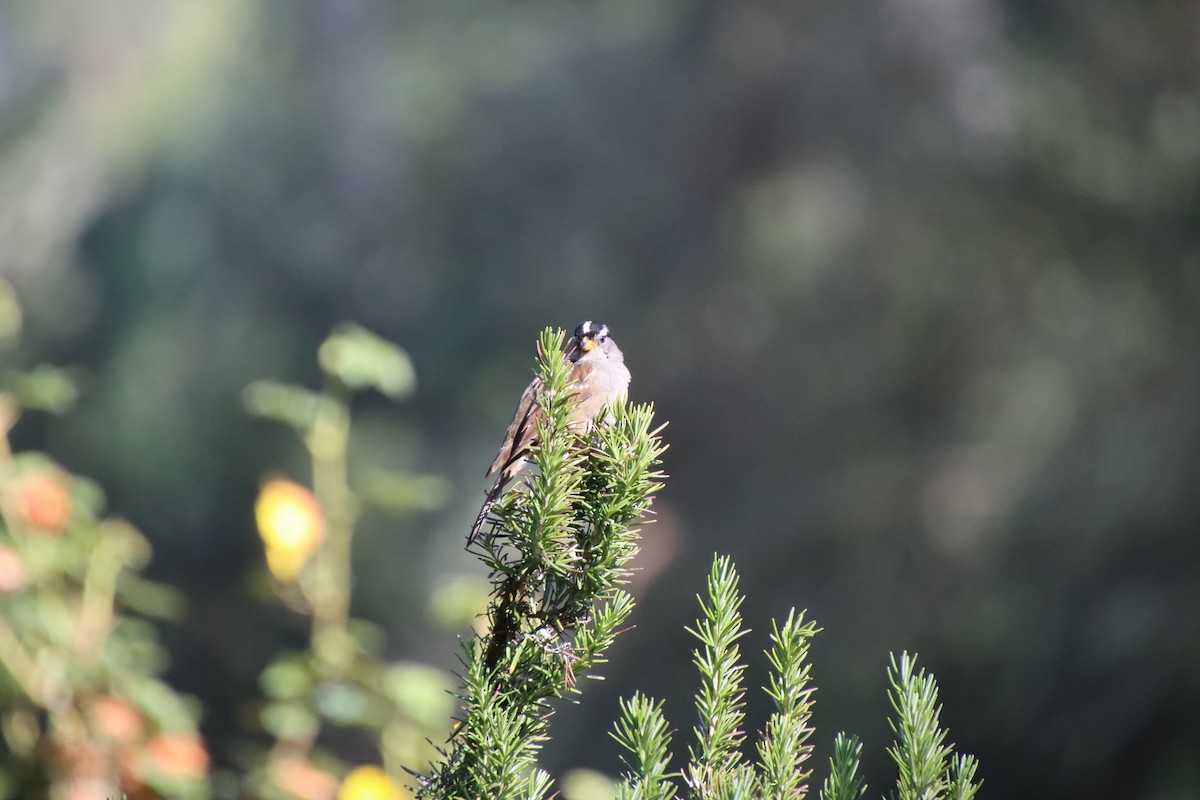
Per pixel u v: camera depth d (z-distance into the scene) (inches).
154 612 183.3
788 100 749.3
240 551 759.1
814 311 720.3
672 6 812.6
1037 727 499.8
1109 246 594.6
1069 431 580.4
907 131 681.0
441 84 845.2
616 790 103.5
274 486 183.8
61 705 164.1
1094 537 528.4
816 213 735.1
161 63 908.6
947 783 100.7
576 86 821.9
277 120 861.2
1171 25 577.0
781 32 751.7
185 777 164.9
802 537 670.5
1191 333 555.2
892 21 679.7
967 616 554.9
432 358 816.9
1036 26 642.8
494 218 824.3
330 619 186.2
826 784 102.3
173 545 762.2
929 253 671.1
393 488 192.9
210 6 912.3
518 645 110.7
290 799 169.0
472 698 105.2
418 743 176.4
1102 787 471.8
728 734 104.7
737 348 748.6
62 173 893.2
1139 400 559.5
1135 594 493.7
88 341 848.9
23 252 865.5
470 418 816.3
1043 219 617.6
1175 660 462.9
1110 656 483.2
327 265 828.0
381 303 822.5
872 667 578.9
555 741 611.5
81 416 803.4
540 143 822.5
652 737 102.7
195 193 861.2
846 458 684.1
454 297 820.6
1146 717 464.4
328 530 191.2
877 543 643.5
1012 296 639.1
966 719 528.7
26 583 170.4
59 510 175.6
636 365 781.9
